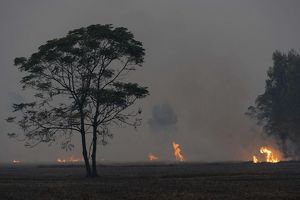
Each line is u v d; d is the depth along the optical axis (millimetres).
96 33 100125
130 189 65750
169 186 69812
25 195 59750
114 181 83062
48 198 56438
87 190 65062
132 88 100625
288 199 53688
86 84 100688
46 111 100688
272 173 98875
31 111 100812
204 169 128875
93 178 94188
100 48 101438
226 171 111438
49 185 74938
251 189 63875
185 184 73188
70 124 100375
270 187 66562
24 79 101000
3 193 62125
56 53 99312
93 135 100812
